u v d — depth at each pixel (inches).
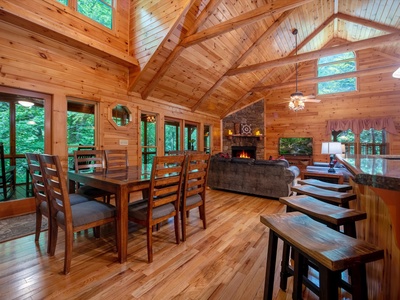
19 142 132.3
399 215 31.4
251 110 348.8
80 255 80.7
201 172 102.1
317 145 312.5
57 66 136.3
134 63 169.6
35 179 84.9
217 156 214.7
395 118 263.4
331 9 227.1
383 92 270.4
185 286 64.6
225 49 195.0
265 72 271.6
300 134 324.8
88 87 153.8
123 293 61.0
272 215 50.7
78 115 154.7
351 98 289.1
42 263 74.5
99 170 111.1
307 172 166.7
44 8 123.1
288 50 256.8
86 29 145.3
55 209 76.7
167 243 91.8
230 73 223.8
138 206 84.4
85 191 105.2
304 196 64.7
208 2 151.9
